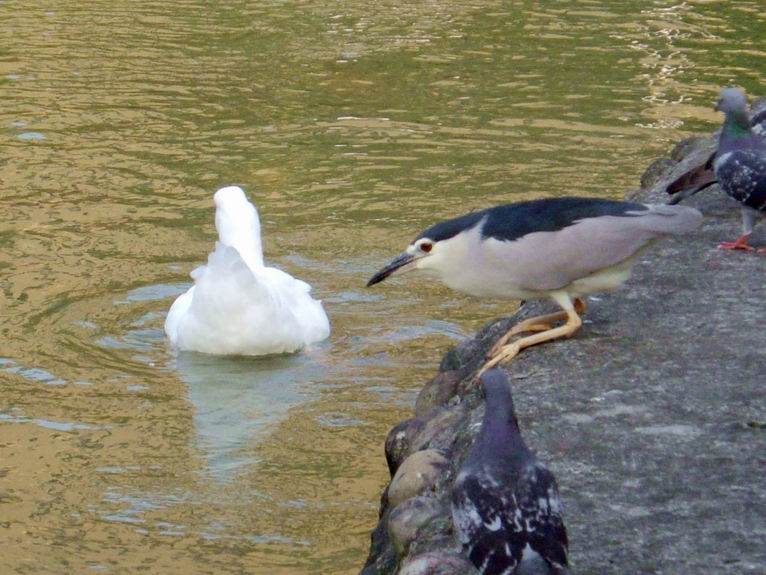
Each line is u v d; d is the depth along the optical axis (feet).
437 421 32.58
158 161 63.16
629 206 31.78
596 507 25.08
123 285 50.16
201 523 34.09
